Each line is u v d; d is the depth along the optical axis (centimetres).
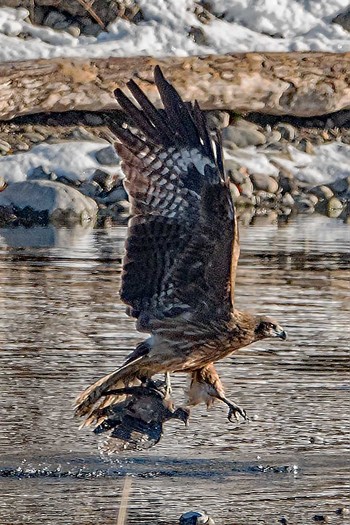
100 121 2853
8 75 2702
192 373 1101
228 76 2867
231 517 1027
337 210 2866
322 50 3008
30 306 1711
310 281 1911
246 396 1351
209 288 1020
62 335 1566
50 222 2553
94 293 1798
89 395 1022
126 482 977
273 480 1120
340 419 1284
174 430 1254
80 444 1202
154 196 973
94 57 2786
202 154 967
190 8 2986
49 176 2684
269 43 2978
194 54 2880
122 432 1016
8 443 1195
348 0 3158
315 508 1049
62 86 2747
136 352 1038
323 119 3077
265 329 1061
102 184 2702
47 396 1330
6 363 1438
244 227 2514
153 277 1001
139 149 970
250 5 3039
